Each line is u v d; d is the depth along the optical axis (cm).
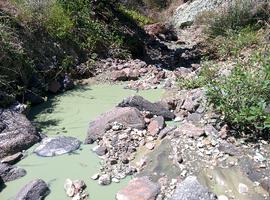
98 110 650
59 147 516
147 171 451
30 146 532
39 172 471
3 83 636
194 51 1129
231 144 460
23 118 571
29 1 832
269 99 495
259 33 908
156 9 1958
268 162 429
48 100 706
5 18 752
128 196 406
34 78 722
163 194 405
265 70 525
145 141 507
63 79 773
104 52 939
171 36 1440
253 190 396
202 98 583
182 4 1895
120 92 736
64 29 864
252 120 471
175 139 485
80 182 434
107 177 444
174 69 938
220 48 917
